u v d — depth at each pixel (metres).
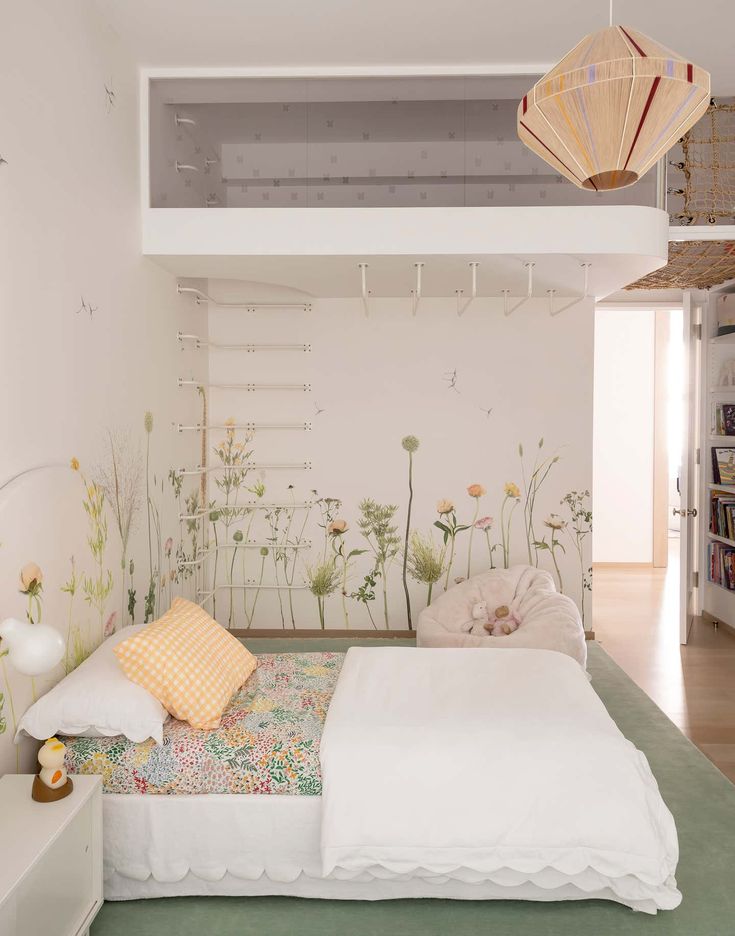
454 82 3.67
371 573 4.92
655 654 4.74
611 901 2.27
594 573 7.41
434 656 3.04
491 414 4.85
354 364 4.86
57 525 2.55
